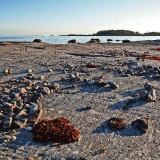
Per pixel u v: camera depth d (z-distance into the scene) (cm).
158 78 1911
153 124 1089
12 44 6081
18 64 2736
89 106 1301
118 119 1115
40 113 1181
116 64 2625
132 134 1007
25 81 1859
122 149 895
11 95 1497
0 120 1110
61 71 2289
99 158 838
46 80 1934
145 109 1267
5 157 857
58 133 980
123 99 1427
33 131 1028
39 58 3269
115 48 5509
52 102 1409
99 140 966
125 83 1781
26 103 1364
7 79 1989
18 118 1134
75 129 1025
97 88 1667
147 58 3195
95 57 3400
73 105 1357
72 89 1666
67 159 841
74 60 3045
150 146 911
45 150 900
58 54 3859
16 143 952
